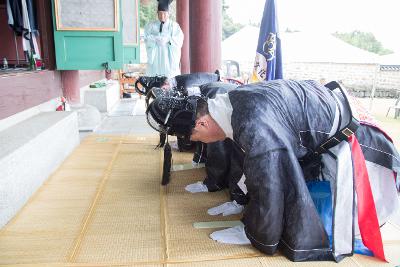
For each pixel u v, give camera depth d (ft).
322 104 5.95
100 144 13.34
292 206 5.64
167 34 18.42
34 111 13.01
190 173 10.18
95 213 7.59
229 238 6.42
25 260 5.82
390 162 6.26
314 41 33.81
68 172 10.18
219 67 15.39
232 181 7.88
